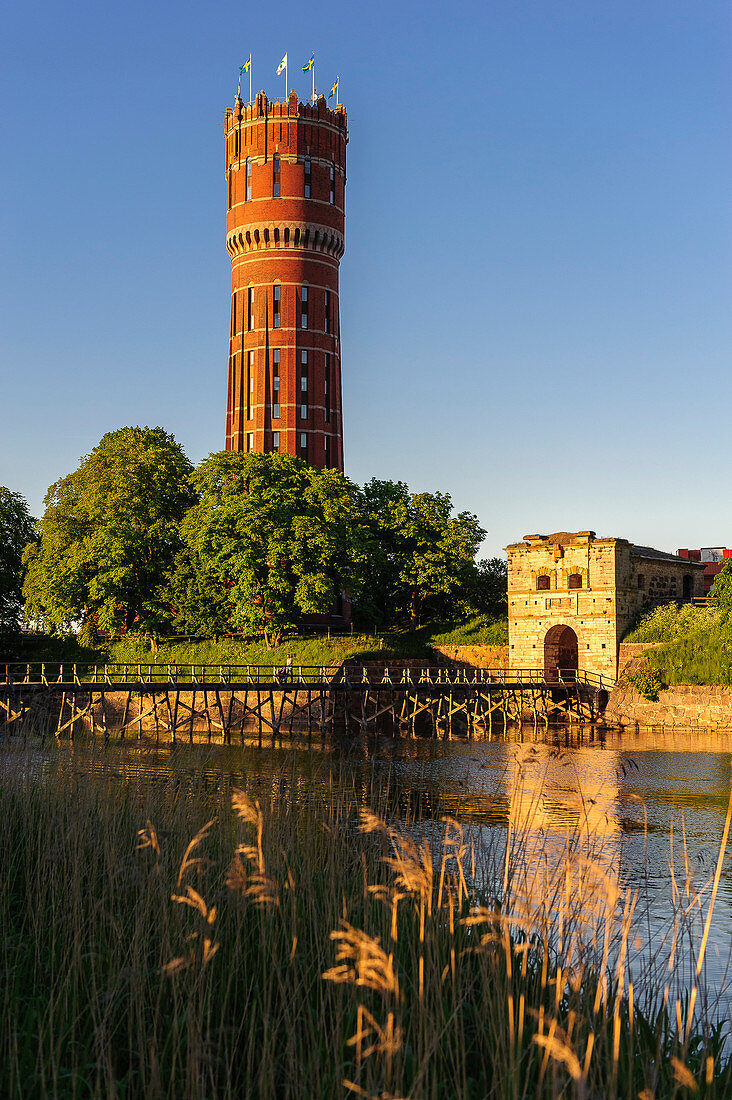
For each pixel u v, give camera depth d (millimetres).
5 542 100125
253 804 14859
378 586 97625
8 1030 10164
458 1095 8609
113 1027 10805
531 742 60688
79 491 100562
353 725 74500
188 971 10898
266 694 74312
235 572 81562
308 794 21922
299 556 81500
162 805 17688
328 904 12680
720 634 72188
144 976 10656
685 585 88125
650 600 82312
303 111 112562
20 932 12766
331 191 113812
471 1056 10297
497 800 34094
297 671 76750
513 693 78438
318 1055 9289
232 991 11711
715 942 16906
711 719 69625
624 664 76688
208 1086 9750
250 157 113062
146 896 12195
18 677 82688
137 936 11188
